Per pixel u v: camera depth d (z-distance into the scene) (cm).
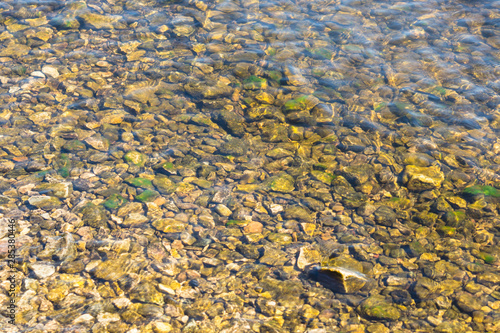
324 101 308
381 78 317
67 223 269
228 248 267
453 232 272
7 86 307
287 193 281
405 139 297
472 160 290
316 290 260
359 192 282
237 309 256
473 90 313
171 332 251
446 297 259
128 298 256
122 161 286
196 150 291
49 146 289
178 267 262
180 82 313
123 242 266
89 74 314
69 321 252
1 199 273
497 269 264
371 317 255
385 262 265
